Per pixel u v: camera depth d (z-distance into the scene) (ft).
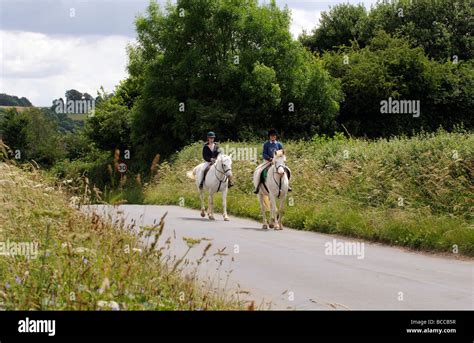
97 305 22.63
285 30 163.02
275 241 54.54
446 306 30.55
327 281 37.11
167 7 172.96
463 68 197.57
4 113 271.08
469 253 47.39
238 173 92.53
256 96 154.81
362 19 225.56
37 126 304.50
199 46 161.68
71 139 270.46
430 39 210.59
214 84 159.33
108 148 207.00
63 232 29.55
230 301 29.19
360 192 64.80
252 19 160.86
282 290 34.53
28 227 32.01
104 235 30.07
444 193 55.26
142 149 172.55
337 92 169.48
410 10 217.97
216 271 39.37
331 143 84.79
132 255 28.30
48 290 24.30
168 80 166.61
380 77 182.80
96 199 35.78
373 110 188.85
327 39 227.81
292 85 161.17
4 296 23.76
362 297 32.73
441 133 65.98
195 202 93.15
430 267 42.22
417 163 62.23
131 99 217.36
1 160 41.98
